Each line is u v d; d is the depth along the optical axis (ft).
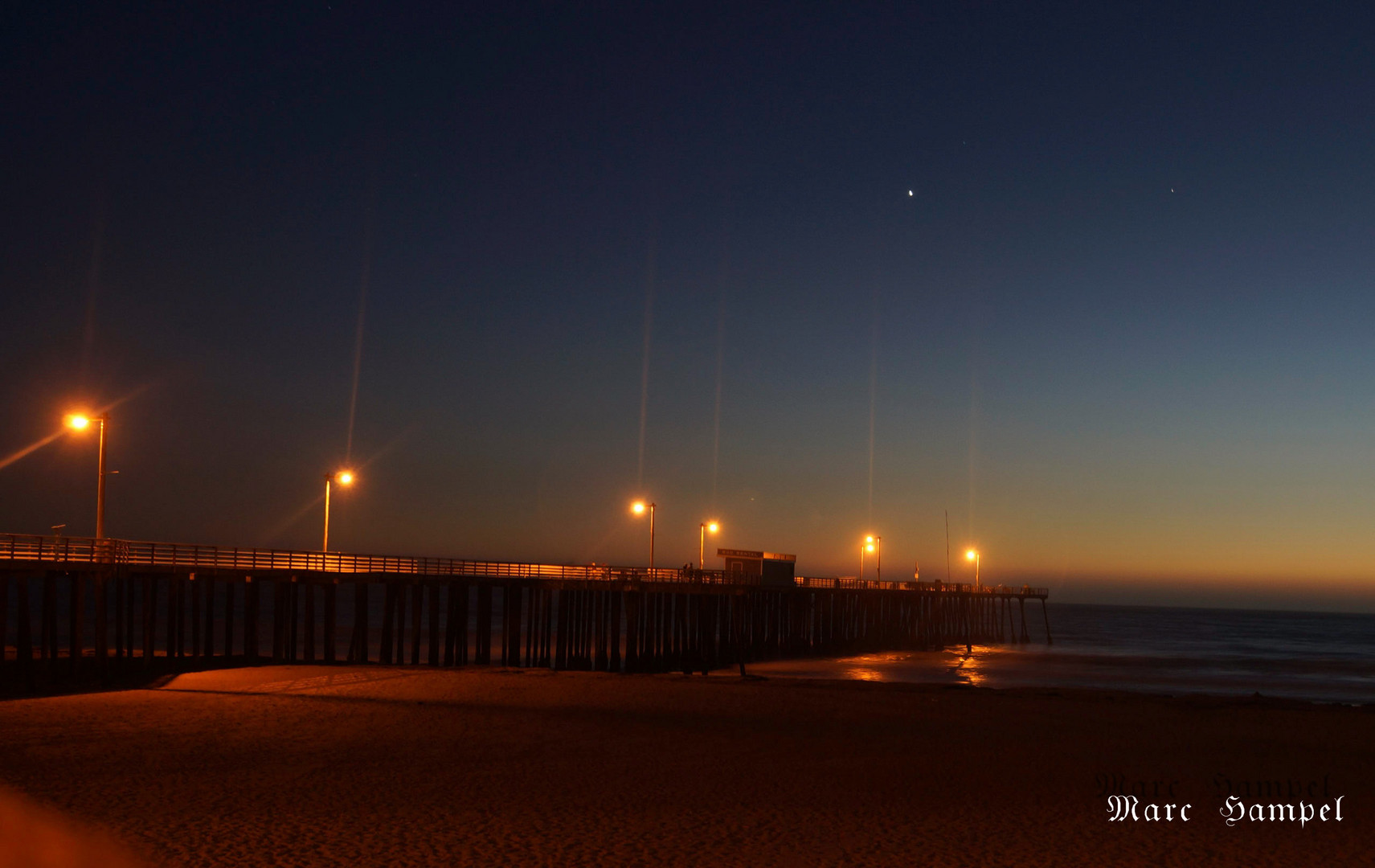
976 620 308.40
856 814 49.73
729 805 51.01
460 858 40.09
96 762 56.03
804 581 216.33
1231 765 66.44
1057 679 164.86
